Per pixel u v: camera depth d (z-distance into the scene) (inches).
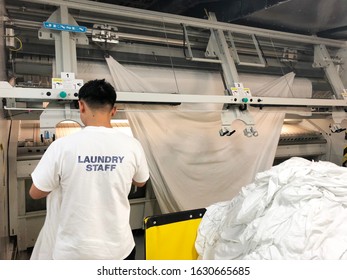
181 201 89.3
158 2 108.6
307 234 42.1
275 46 108.0
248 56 102.0
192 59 84.4
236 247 51.2
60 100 61.6
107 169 41.9
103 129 43.5
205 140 91.6
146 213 94.7
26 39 71.2
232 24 95.5
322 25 110.4
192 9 109.3
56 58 67.0
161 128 84.4
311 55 115.3
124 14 79.8
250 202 53.6
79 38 72.5
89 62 76.1
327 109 100.1
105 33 76.5
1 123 63.5
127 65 81.4
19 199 77.7
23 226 79.6
